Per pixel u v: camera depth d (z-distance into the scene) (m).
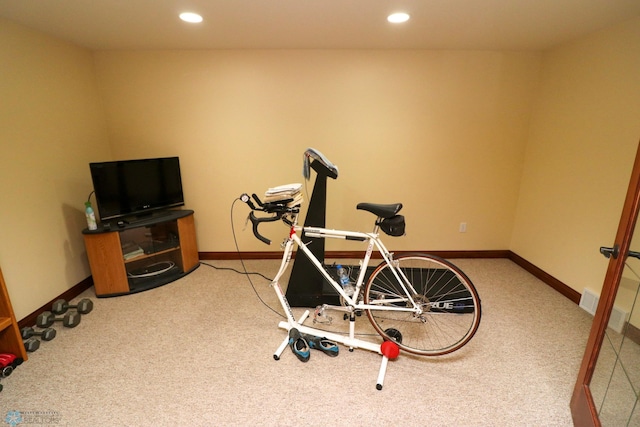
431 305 1.84
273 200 1.80
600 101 2.20
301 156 3.04
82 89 2.64
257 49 2.75
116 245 2.44
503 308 2.34
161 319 2.22
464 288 2.43
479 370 1.72
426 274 2.56
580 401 1.36
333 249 3.31
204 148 3.01
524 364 1.77
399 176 3.10
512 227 3.26
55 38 2.36
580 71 2.37
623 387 1.34
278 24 2.08
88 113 2.71
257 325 2.14
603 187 2.20
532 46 2.63
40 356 1.83
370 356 1.84
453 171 3.09
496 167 3.08
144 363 1.78
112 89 2.84
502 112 2.94
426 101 2.90
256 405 1.50
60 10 1.82
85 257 2.68
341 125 2.96
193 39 2.43
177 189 2.93
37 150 2.22
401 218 1.74
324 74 2.82
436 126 2.96
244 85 2.84
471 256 3.33
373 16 1.94
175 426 1.40
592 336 1.33
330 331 2.08
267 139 2.99
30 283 2.17
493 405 1.50
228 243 3.28
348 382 1.64
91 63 2.74
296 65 2.80
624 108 2.03
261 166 3.06
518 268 3.08
